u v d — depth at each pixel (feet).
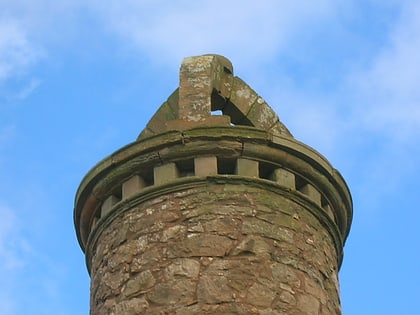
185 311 41.06
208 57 49.88
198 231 43.19
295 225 44.83
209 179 44.52
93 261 46.91
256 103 51.65
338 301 45.96
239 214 43.75
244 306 41.19
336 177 47.91
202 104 47.26
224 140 45.32
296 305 42.32
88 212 48.08
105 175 46.91
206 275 41.93
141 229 44.29
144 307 41.91
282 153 45.93
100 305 44.14
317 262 44.75
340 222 49.06
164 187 44.80
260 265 42.57
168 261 42.73
